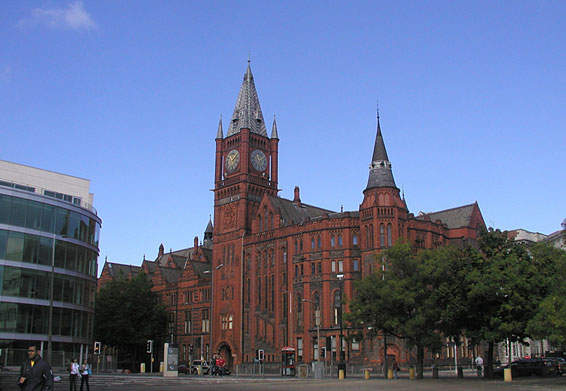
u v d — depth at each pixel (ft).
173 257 504.84
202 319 414.82
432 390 138.41
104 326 377.71
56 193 303.48
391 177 313.53
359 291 214.90
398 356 286.66
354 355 299.17
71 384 131.75
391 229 303.27
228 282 380.58
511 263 188.24
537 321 162.09
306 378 231.09
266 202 368.07
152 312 398.62
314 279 324.60
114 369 309.42
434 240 322.75
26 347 235.61
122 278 402.52
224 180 402.93
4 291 231.71
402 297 196.75
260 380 204.03
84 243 274.16
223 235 392.68
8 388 146.10
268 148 410.31
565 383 163.73
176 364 237.04
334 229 324.60
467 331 198.08
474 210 342.23
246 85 417.49
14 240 238.27
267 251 358.02
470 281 192.75
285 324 335.88
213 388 153.58
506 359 355.56
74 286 263.90
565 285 165.78
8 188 239.50
